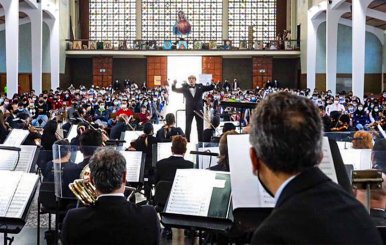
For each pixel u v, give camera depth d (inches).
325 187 77.2
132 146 385.4
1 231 188.2
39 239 279.4
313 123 78.1
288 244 71.6
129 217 139.6
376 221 152.3
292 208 74.6
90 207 142.3
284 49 1681.8
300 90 1507.1
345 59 1585.9
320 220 73.2
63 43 1643.7
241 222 143.7
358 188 133.0
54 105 962.7
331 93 1251.2
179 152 290.5
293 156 76.9
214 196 179.0
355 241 72.9
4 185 192.5
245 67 1760.6
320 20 1508.4
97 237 138.0
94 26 1861.5
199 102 561.6
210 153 242.4
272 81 1731.1
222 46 1696.6
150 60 1772.9
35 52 1353.3
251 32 1838.1
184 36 1873.8
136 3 1871.3
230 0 1867.6
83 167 222.2
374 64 1592.0
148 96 1187.3
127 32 1877.5
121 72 1771.7
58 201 238.2
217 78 1764.3
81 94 1238.9
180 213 178.4
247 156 144.7
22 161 259.6
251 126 81.7
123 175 141.3
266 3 1852.9
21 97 949.8
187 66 1840.6
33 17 1347.2
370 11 1359.5
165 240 305.7
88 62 1747.0
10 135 382.0
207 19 1878.7
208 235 232.2
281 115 78.2
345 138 284.5
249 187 143.3
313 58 1523.1
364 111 837.8
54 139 428.8
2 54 1599.4
